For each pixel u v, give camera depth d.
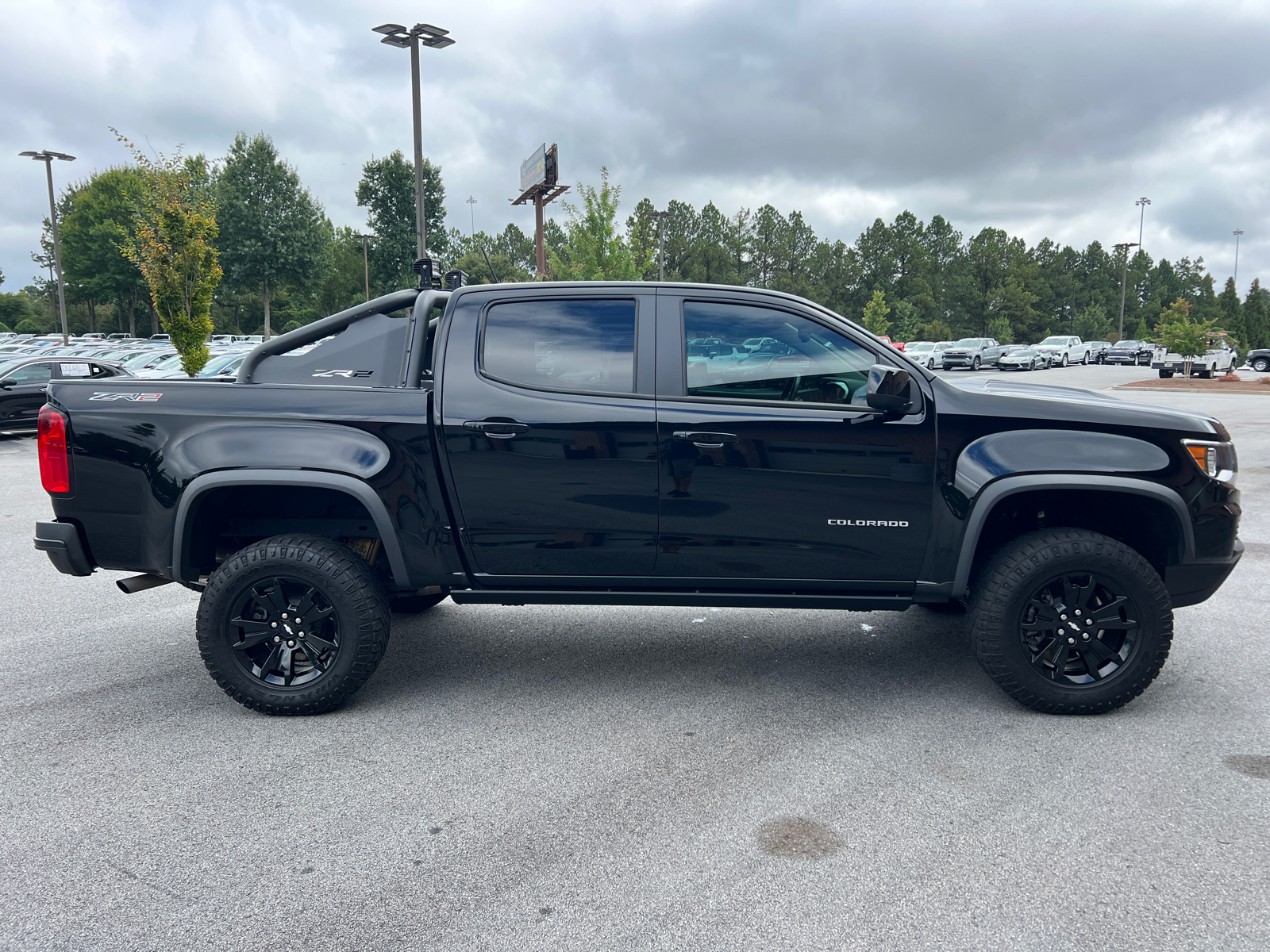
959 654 4.36
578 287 3.59
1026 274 98.50
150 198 19.95
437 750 3.28
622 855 2.54
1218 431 3.46
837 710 3.64
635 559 3.54
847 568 3.51
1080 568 3.37
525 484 3.49
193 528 3.55
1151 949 2.09
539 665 4.23
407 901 2.31
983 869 2.44
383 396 3.54
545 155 24.45
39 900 2.33
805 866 2.47
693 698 3.79
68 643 4.62
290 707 3.56
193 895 2.35
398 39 18.48
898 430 3.42
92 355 29.16
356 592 3.50
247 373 3.83
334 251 70.69
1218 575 3.49
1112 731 3.39
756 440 3.42
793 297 3.54
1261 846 2.55
